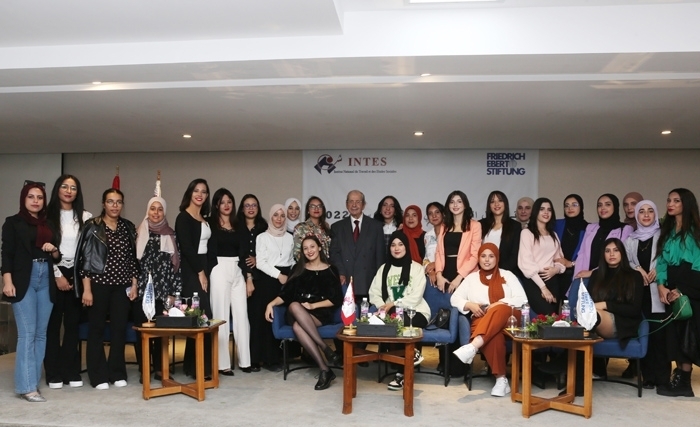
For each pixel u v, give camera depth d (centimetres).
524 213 632
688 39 414
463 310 505
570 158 807
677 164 794
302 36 439
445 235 554
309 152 838
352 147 804
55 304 497
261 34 437
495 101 546
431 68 462
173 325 459
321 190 834
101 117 617
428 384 514
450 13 431
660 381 489
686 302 465
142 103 557
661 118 609
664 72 469
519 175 811
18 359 456
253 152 848
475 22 429
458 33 429
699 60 436
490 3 417
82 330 524
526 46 425
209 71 473
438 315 517
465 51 428
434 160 818
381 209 667
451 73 477
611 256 485
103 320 496
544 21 424
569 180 806
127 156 867
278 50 442
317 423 407
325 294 531
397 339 423
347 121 636
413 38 432
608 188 802
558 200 806
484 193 811
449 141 750
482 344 469
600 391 495
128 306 508
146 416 421
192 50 449
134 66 458
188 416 421
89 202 870
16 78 490
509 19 427
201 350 461
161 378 500
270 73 480
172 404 450
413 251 583
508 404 456
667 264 483
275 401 459
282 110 585
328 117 615
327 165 834
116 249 498
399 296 529
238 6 389
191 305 515
